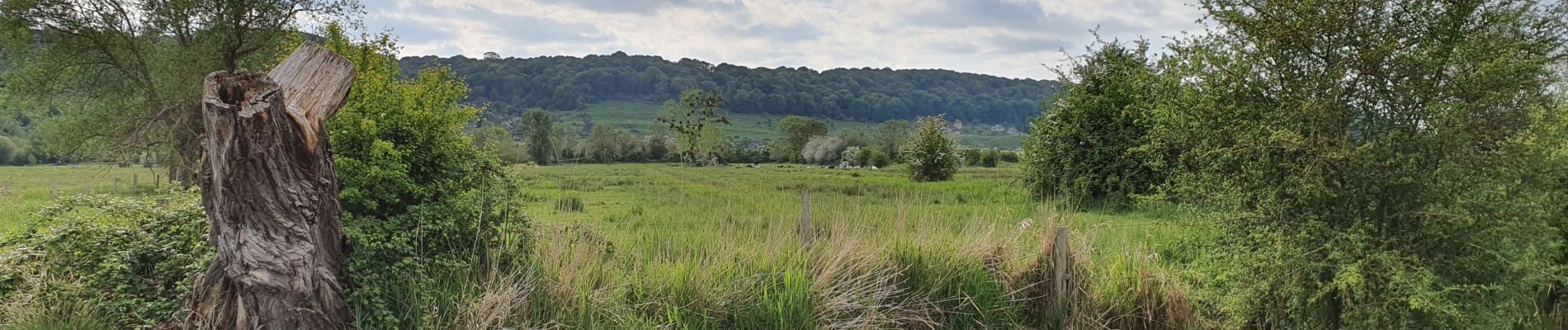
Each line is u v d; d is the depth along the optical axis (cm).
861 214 760
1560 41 393
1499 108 381
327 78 427
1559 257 492
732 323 540
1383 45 379
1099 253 680
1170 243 651
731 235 674
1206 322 544
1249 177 426
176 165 2119
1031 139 1716
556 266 541
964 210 1033
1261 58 415
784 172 2948
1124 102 1491
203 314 429
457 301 486
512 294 484
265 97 380
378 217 512
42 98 2181
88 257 485
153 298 467
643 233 743
